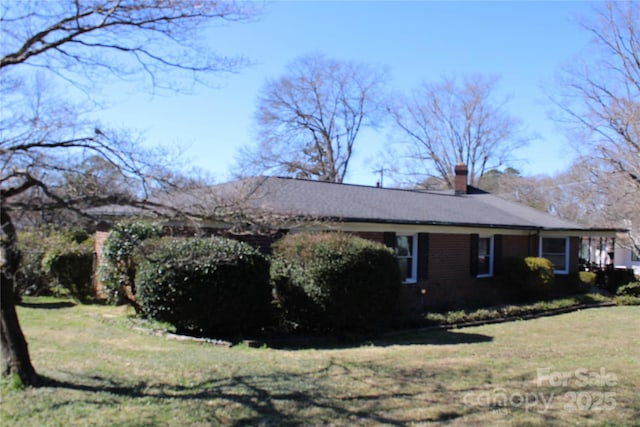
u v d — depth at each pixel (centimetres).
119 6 595
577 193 3303
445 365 828
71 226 559
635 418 590
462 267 1706
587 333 1230
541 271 1758
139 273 1042
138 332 1049
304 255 1072
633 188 2761
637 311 1717
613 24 2716
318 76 4250
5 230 553
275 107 4203
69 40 606
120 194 549
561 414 598
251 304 1024
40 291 1614
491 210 2086
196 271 979
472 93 4362
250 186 698
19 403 548
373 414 578
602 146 2808
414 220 1466
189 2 617
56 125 620
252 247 1085
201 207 595
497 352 955
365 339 1076
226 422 534
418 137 4500
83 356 802
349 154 4438
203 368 749
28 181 530
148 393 615
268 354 880
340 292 1046
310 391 654
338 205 1440
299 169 4156
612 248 2625
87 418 521
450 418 573
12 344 600
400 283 1160
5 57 574
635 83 2733
